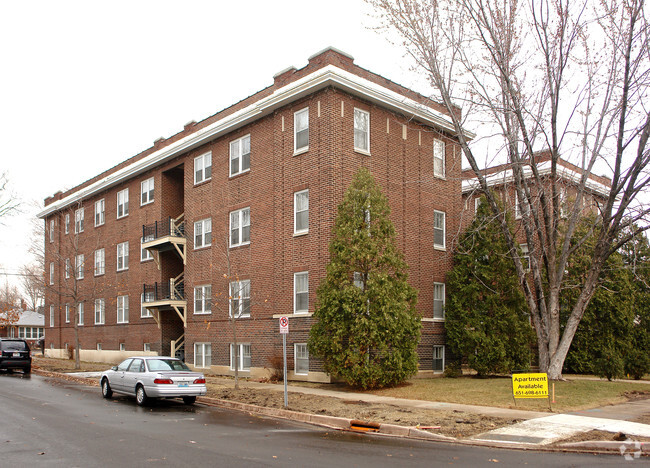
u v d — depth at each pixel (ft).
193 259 96.32
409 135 83.05
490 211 77.36
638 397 57.77
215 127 90.12
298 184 75.92
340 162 72.13
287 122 78.74
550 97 64.69
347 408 49.32
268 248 80.23
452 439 37.76
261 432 40.81
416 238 81.66
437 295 84.17
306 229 74.59
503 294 80.18
